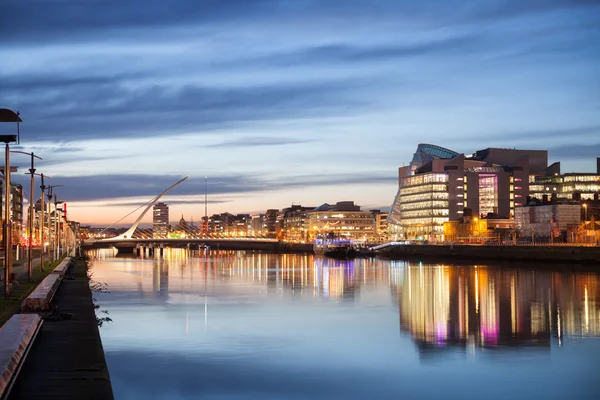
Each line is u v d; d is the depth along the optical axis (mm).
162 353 52688
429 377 45812
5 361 28578
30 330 37406
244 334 62188
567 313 80250
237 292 109312
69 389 29500
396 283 131750
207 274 163250
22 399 27891
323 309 83625
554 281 135750
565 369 48281
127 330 63812
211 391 41812
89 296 72562
